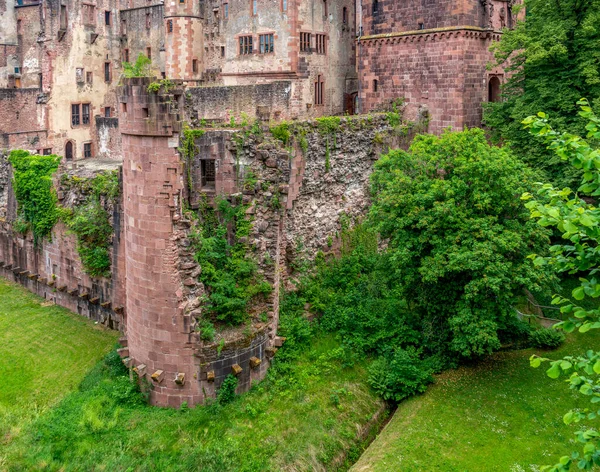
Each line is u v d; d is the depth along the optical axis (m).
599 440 14.39
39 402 29.56
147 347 27.81
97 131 66.38
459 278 30.66
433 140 34.53
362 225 38.66
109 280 35.91
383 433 28.16
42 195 39.59
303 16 54.69
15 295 42.06
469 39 44.94
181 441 25.64
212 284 28.47
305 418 27.73
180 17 65.19
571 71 38.62
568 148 14.98
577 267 15.50
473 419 28.14
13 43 76.75
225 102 50.72
